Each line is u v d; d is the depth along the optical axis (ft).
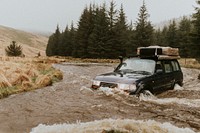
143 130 15.94
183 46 200.95
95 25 194.80
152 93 28.86
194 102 25.63
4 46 598.34
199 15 115.65
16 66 54.75
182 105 24.03
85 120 18.08
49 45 366.22
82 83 38.47
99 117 18.94
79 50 204.33
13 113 20.11
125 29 216.74
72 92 29.55
